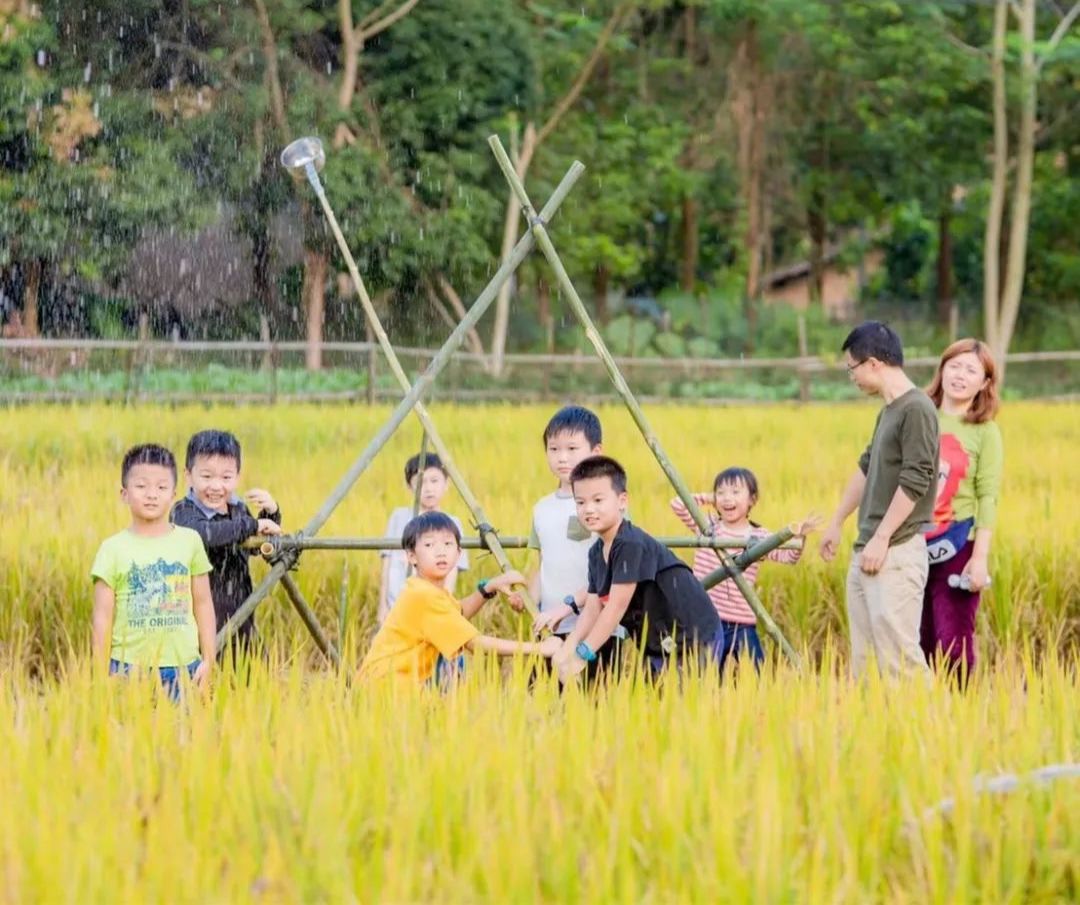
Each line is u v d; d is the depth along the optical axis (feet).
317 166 46.70
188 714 32.83
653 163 212.43
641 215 219.41
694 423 114.01
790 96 228.84
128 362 127.34
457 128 180.34
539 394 162.81
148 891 22.41
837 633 57.06
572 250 203.21
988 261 200.34
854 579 43.09
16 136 138.00
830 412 128.57
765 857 23.15
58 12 138.82
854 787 27.20
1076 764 28.60
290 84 158.10
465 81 178.91
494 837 24.09
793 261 268.41
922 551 42.19
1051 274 246.06
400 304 175.63
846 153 239.09
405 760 27.78
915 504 41.96
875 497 42.55
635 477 81.35
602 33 201.05
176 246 146.51
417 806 25.27
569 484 42.55
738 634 46.83
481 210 176.45
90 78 139.85
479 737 28.76
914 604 41.98
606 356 43.60
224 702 33.35
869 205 242.58
